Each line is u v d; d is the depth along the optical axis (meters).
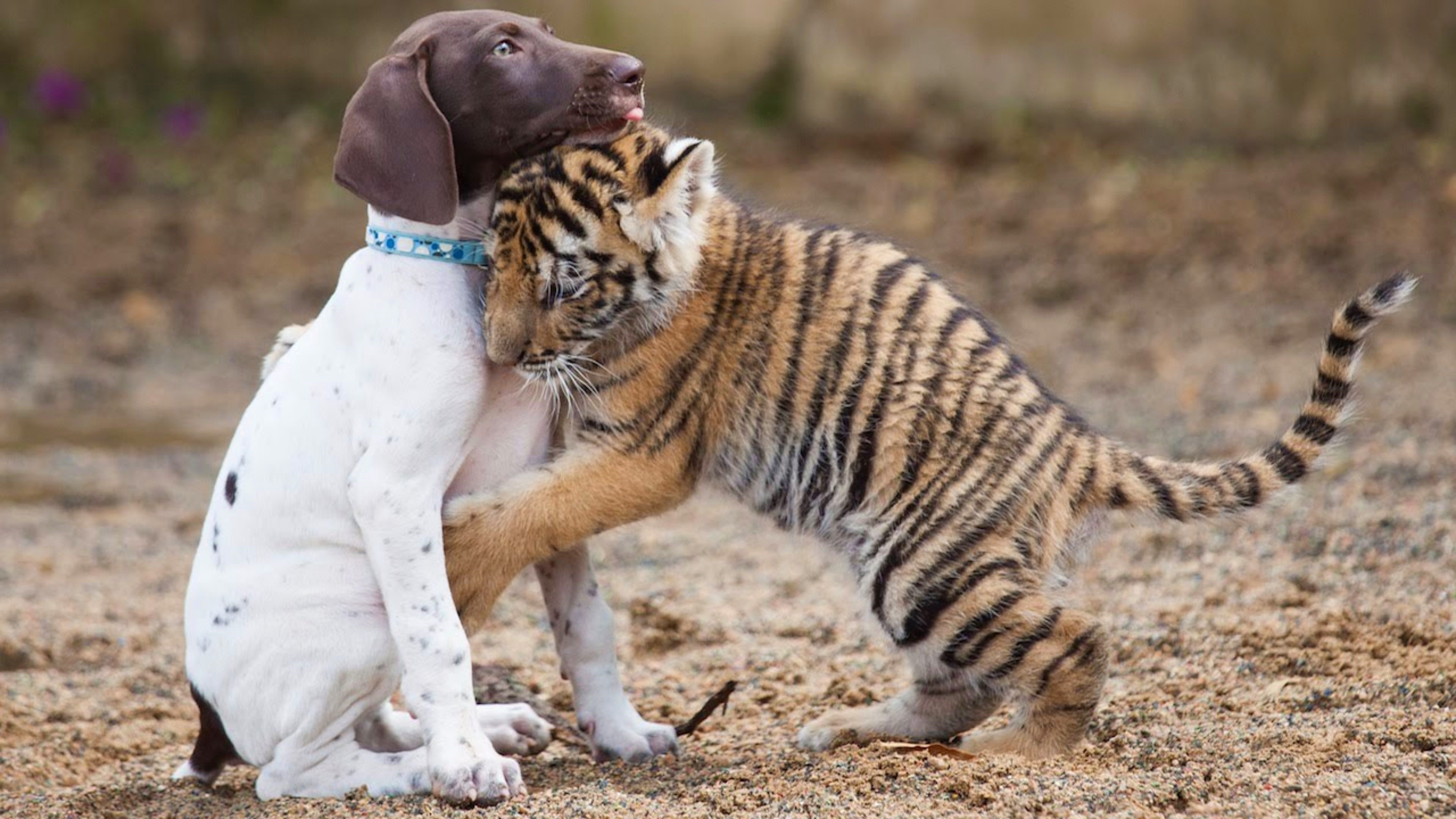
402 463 9.83
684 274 10.57
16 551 18.05
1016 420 10.63
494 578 10.52
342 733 10.30
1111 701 11.58
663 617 14.52
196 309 29.62
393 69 9.77
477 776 9.66
